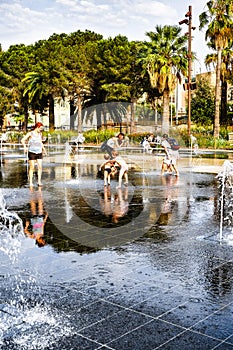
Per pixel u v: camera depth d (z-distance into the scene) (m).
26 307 3.61
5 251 5.20
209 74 49.22
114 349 2.94
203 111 44.75
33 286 4.07
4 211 7.62
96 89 41.09
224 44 30.64
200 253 5.08
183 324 3.29
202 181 11.92
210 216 7.21
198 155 23.28
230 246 5.38
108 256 4.99
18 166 17.08
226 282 4.14
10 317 3.43
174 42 34.97
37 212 7.54
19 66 43.25
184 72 34.91
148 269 4.53
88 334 3.15
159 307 3.59
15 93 44.12
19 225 6.55
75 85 38.34
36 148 10.74
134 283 4.14
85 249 5.27
